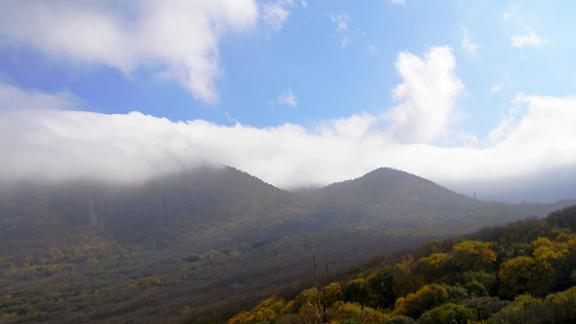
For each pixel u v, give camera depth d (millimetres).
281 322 45594
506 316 30266
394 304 48094
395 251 92250
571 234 53906
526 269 42688
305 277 82625
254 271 125562
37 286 151000
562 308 29016
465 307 34844
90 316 99875
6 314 110125
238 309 71062
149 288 134625
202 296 100812
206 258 191375
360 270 72438
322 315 11781
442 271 50969
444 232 149375
